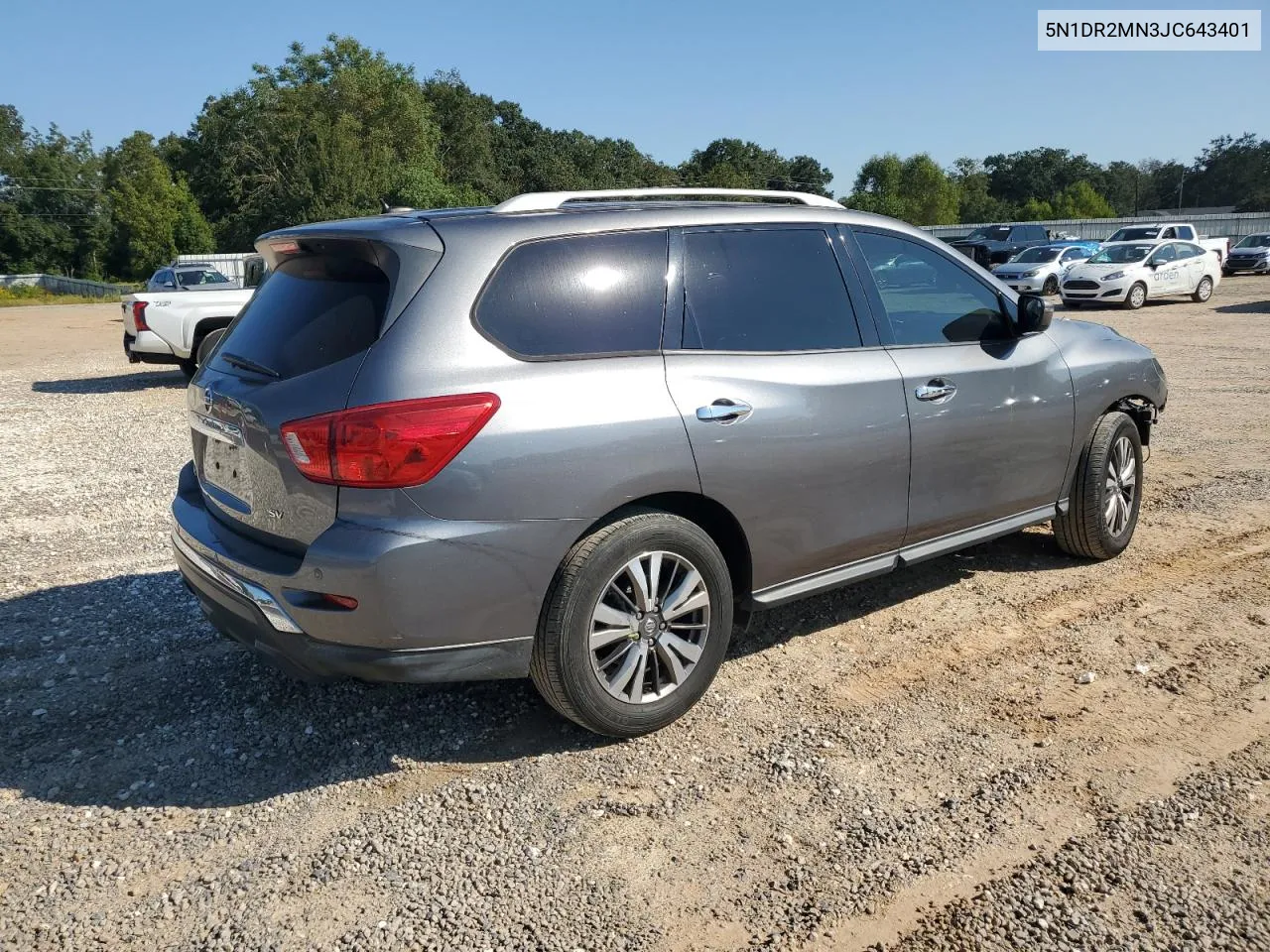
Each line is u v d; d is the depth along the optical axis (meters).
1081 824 2.87
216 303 12.38
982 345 4.36
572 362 3.16
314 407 2.94
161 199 69.88
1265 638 4.14
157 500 6.84
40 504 6.74
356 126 51.25
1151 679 3.79
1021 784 3.09
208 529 3.44
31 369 16.28
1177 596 4.63
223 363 3.47
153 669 4.04
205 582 3.40
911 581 4.92
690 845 2.82
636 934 2.46
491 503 2.95
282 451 3.00
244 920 2.53
